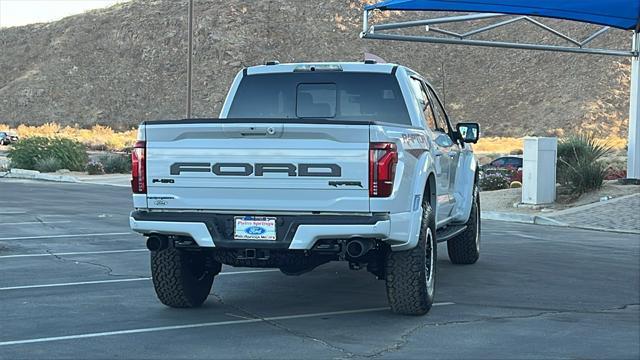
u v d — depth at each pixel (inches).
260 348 296.4
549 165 855.7
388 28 817.5
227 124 318.7
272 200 318.0
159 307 367.6
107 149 2632.9
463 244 486.0
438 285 422.6
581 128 3211.1
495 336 313.3
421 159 346.9
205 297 372.5
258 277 447.5
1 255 530.3
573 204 844.6
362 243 311.3
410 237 325.1
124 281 434.0
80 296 392.2
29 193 1100.5
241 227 320.8
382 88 403.5
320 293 402.0
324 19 4222.4
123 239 616.4
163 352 291.3
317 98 410.6
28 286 418.3
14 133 3280.0
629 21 872.9
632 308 367.6
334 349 294.7
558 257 527.5
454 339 308.7
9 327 328.2
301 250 319.9
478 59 3934.5
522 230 697.0
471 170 472.1
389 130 318.7
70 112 4131.4
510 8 797.9
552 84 3585.1
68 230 674.8
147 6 4589.1
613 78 3462.1
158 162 328.5
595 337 312.3
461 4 768.3
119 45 4399.6
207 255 355.9
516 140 2982.3
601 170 884.0
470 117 3582.7
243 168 319.3
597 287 418.6
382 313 354.6
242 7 4293.8
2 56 4699.8
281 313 355.6
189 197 326.6
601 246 587.5
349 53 4037.9
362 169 310.5
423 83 439.8
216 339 309.4
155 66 4224.9
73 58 4426.7
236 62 4033.0
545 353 289.1
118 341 306.3
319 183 313.7
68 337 312.2
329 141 313.0
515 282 433.1
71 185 1288.1
